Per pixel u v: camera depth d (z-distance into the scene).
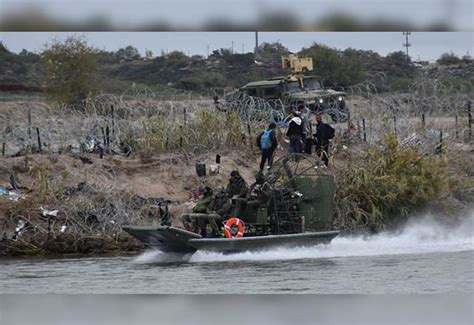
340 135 106.81
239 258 82.50
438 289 66.12
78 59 179.12
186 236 79.31
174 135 111.56
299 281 70.38
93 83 182.12
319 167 87.56
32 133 111.94
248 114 116.88
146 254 85.56
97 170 101.75
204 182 103.44
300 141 97.88
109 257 86.50
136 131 111.75
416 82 111.56
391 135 100.62
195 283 69.94
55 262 83.44
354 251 87.69
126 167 103.94
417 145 103.38
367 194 97.56
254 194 84.25
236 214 83.44
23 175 99.94
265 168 106.56
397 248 90.25
